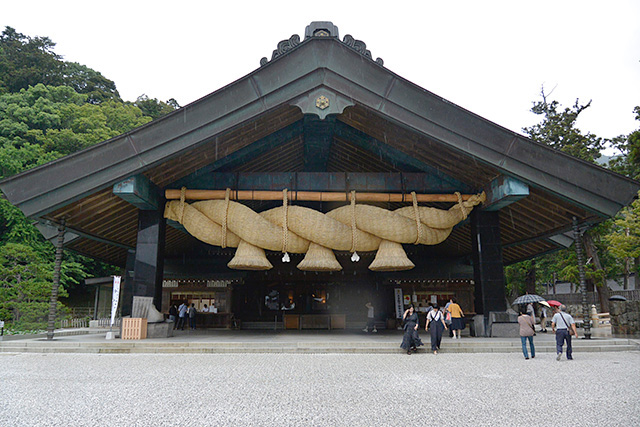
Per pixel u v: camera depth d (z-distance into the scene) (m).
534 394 6.50
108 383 7.35
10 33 48.09
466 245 23.80
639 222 28.09
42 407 5.71
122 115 45.84
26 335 16.97
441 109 13.64
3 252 23.22
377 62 13.98
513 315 15.20
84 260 36.66
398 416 5.29
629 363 9.88
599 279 28.78
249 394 6.48
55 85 47.19
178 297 24.58
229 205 15.52
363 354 11.77
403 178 16.42
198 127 13.34
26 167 33.00
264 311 25.44
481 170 14.96
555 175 13.53
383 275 23.91
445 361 10.26
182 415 5.32
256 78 13.55
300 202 24.02
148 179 14.48
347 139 17.33
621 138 31.84
